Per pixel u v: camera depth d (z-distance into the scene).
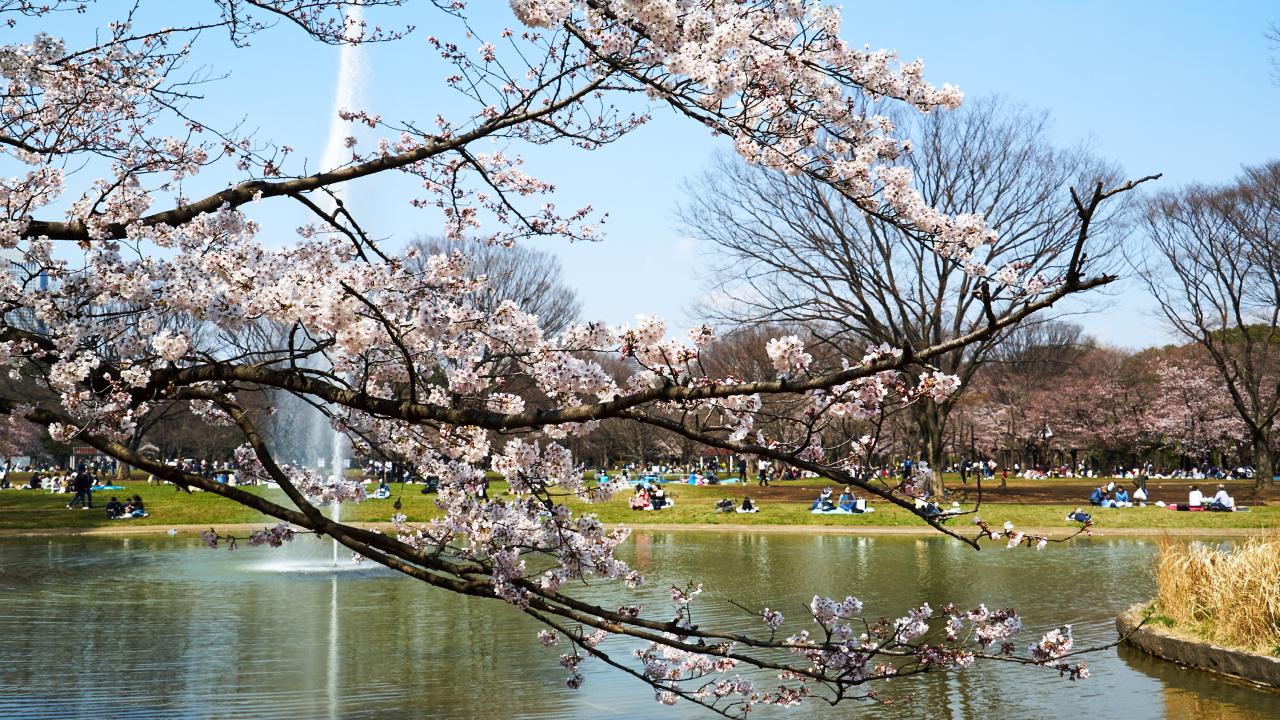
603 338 4.52
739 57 5.57
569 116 7.67
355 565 18.86
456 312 4.73
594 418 4.11
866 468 4.10
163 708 7.93
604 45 5.57
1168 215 37.97
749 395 4.09
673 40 5.43
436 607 13.33
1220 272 39.66
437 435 5.55
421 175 8.12
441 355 5.29
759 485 44.22
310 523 4.96
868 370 3.58
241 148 7.14
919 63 6.09
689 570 17.97
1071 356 58.97
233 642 10.82
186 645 10.63
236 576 17.02
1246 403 54.97
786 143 5.78
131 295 4.61
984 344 33.03
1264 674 8.60
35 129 6.74
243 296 4.42
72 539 24.84
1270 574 9.30
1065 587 15.46
